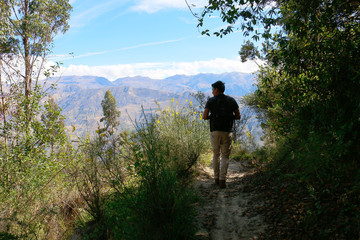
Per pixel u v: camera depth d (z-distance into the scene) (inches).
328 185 111.0
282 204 127.0
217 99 189.3
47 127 348.5
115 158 147.5
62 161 307.3
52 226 167.3
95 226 139.7
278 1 147.9
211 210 141.3
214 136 189.2
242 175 217.8
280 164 163.3
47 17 707.4
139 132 141.2
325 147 114.1
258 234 108.5
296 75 159.2
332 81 131.1
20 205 201.2
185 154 216.2
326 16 134.2
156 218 109.9
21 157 291.7
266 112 312.0
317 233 93.9
